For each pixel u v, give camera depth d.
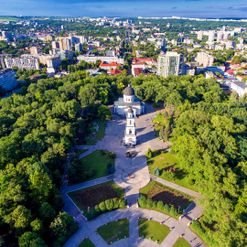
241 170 87.00
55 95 161.50
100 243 70.50
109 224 76.75
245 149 98.19
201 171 88.56
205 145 98.25
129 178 99.00
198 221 76.69
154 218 79.06
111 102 181.12
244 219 68.12
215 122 114.75
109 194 90.06
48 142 102.69
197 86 188.75
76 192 91.00
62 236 68.44
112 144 125.00
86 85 173.50
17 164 87.25
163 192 90.94
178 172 102.19
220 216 69.50
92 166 106.81
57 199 78.62
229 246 60.25
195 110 131.00
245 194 74.31
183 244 70.00
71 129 116.06
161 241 71.00
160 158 112.12
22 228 65.44
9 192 72.00
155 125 145.12
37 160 89.88
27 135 104.94
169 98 164.62
